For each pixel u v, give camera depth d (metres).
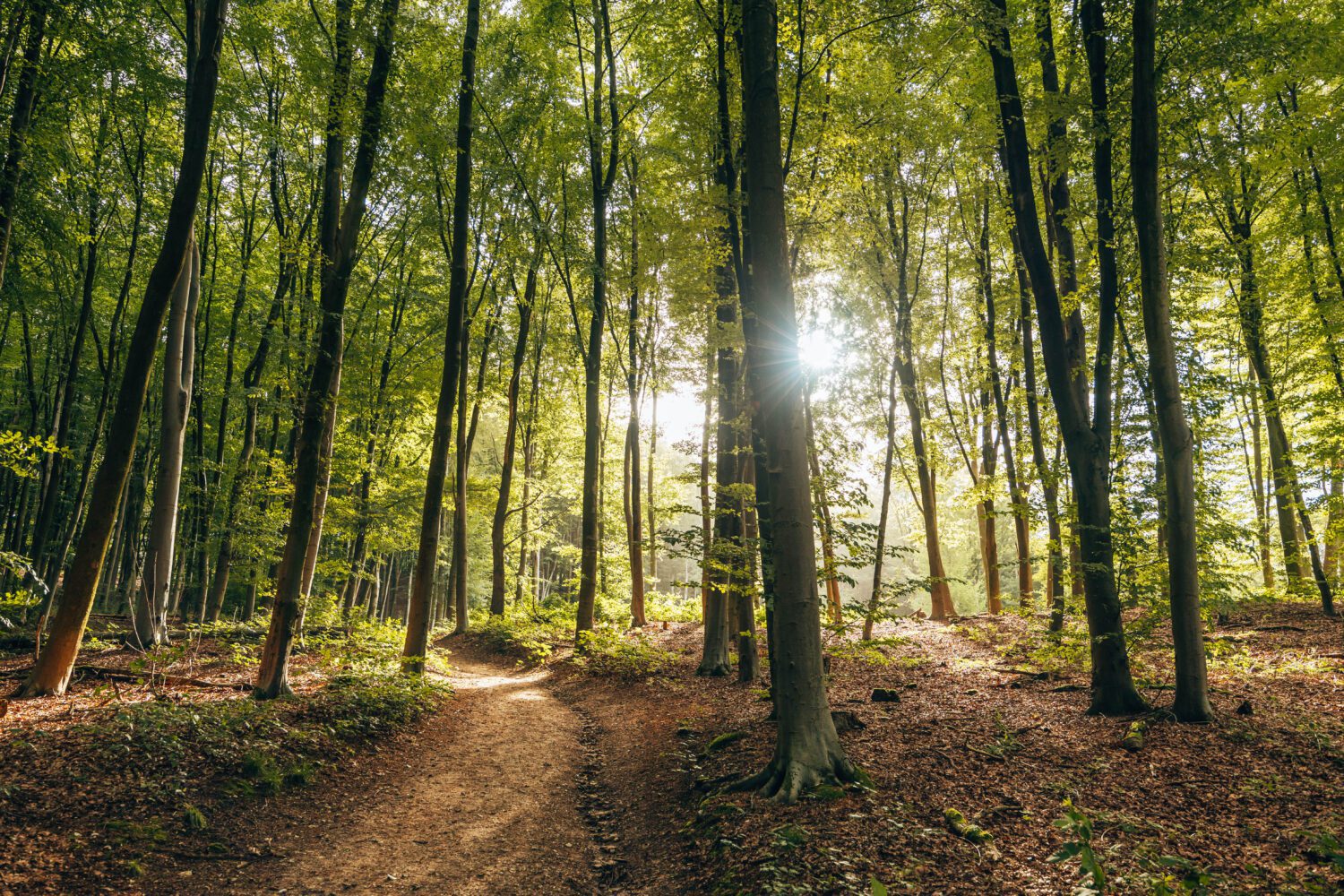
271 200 18.06
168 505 12.89
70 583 8.82
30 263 14.93
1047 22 9.80
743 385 12.57
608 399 26.66
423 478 22.95
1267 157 12.48
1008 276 19.08
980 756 7.15
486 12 17.41
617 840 6.56
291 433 21.27
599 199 16.00
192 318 13.36
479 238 19.20
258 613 20.62
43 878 4.73
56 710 7.81
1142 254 8.12
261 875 5.42
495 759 8.87
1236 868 4.75
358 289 18.34
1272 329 15.41
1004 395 19.59
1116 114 9.10
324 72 11.88
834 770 6.40
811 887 4.61
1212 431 11.61
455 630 22.48
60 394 16.64
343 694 9.47
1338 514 13.48
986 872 4.82
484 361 22.52
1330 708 8.16
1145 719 8.13
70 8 10.87
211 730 7.27
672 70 13.61
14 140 10.20
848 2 9.02
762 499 8.71
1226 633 13.41
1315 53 10.14
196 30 12.52
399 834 6.45
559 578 42.00
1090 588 9.01
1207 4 8.22
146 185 15.55
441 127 12.54
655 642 17.98
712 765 7.75
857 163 11.99
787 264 6.96
